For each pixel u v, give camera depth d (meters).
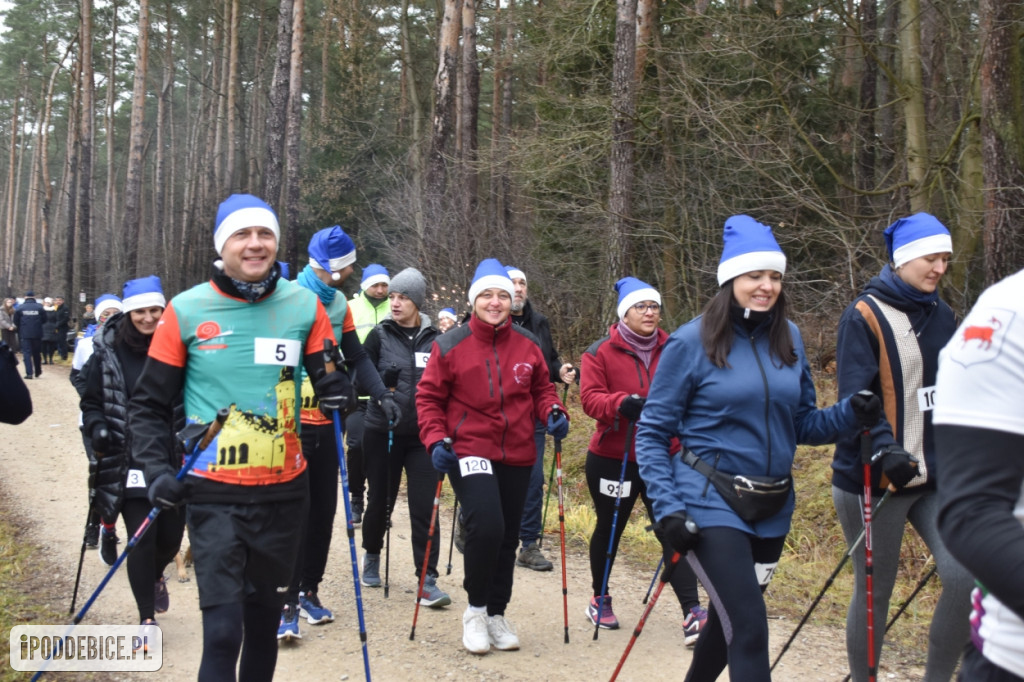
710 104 10.93
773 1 12.23
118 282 39.09
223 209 3.11
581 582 5.89
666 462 3.05
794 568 6.11
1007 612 1.58
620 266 10.82
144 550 4.41
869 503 3.11
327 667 4.34
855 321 3.39
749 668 2.71
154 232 38.62
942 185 9.73
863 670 3.47
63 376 18.88
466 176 14.78
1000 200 8.07
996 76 8.20
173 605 5.24
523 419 4.43
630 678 4.20
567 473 9.01
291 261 21.03
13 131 50.78
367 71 29.19
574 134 12.26
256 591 3.13
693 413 3.09
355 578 3.57
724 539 2.90
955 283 9.40
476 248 13.85
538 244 13.51
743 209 11.63
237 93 32.94
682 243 11.76
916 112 10.28
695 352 3.07
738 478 2.96
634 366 4.85
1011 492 1.53
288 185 21.02
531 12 13.98
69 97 43.81
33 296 18.30
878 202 11.55
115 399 4.40
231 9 32.56
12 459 9.65
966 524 1.52
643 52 12.62
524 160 12.88
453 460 4.23
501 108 24.77
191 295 3.10
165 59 39.44
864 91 13.82
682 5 11.95
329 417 3.45
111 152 40.91
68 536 6.68
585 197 12.30
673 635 4.84
